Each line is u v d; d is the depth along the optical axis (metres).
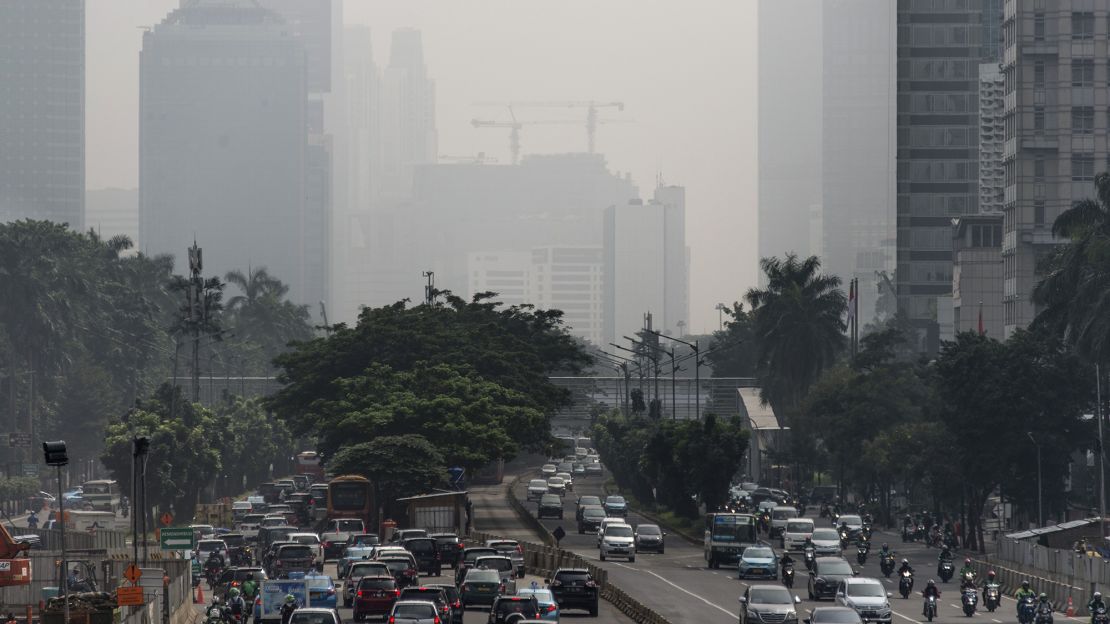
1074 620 183.50
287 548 199.75
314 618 134.38
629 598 177.25
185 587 183.00
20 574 173.88
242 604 165.12
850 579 172.12
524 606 149.50
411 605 141.25
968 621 179.75
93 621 141.75
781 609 158.00
